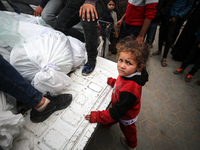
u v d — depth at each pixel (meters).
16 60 0.96
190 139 1.58
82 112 1.08
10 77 0.74
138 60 0.76
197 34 2.05
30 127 0.95
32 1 2.40
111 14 2.47
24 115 1.02
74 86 1.30
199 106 2.00
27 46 1.01
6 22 1.04
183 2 2.15
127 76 0.85
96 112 0.99
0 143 0.67
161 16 2.40
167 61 2.99
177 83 2.41
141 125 1.71
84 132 0.96
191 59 2.30
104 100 1.22
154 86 2.34
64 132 0.94
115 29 2.67
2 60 0.71
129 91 0.79
